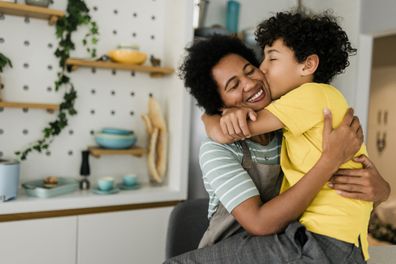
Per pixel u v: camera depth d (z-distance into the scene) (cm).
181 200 229
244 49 110
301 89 90
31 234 192
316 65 94
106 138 221
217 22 278
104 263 210
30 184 211
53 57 223
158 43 251
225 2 280
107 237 210
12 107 207
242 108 94
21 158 218
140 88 247
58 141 227
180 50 224
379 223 419
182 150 226
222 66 101
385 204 421
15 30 212
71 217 201
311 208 85
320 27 94
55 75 224
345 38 98
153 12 248
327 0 306
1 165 188
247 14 286
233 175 89
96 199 206
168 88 243
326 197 85
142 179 253
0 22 208
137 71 242
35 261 194
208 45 105
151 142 232
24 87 217
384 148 464
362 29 281
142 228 218
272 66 98
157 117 234
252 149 98
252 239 85
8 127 214
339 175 88
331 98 89
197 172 241
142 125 250
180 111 226
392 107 455
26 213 191
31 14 207
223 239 96
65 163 230
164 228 224
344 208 84
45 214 195
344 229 82
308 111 86
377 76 475
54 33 222
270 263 80
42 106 207
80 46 229
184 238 133
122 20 239
